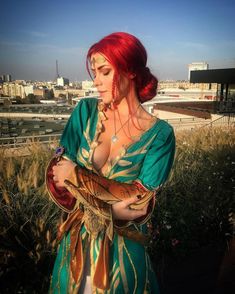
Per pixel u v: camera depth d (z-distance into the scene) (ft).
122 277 4.38
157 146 4.15
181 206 11.14
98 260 4.32
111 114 4.39
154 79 4.39
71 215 4.58
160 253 10.55
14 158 13.28
